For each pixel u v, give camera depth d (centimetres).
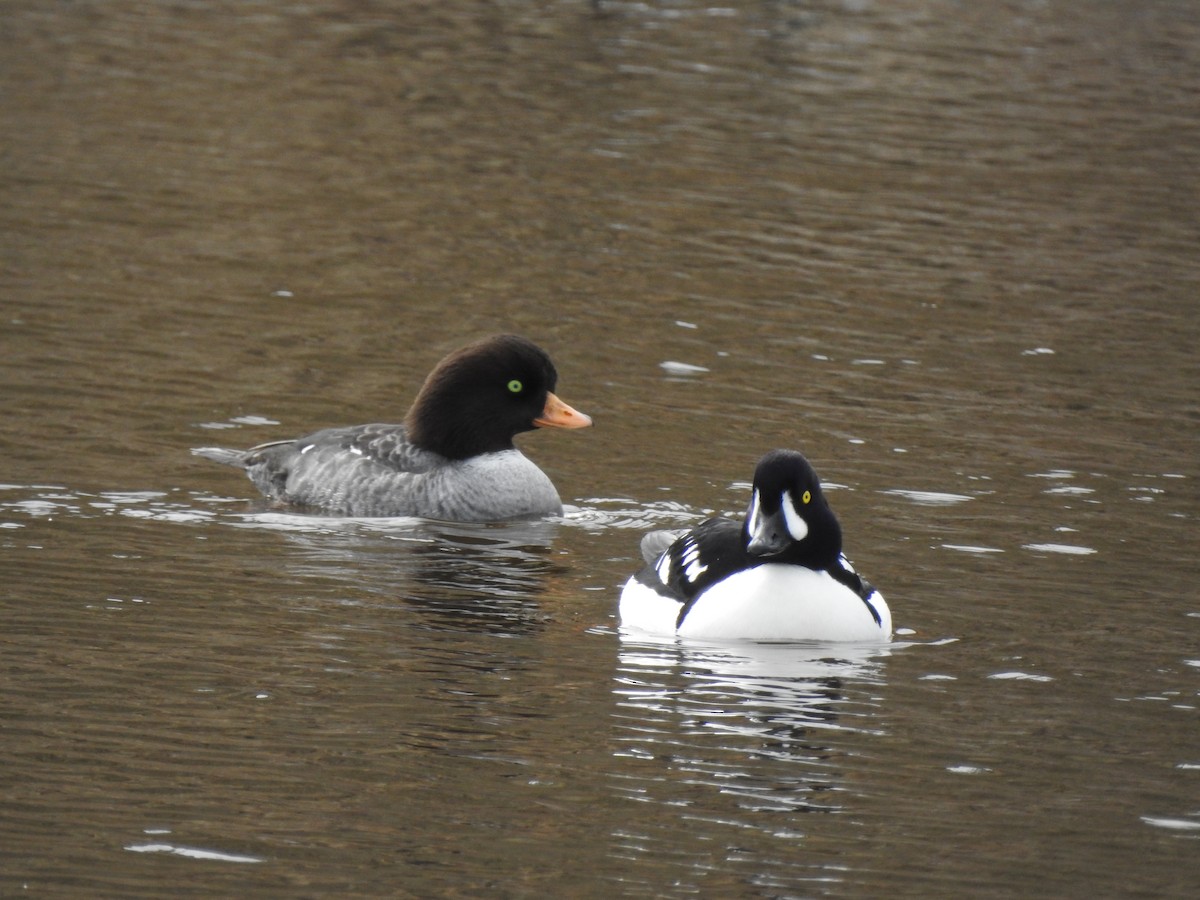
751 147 3028
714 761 1015
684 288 2255
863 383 1912
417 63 3634
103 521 1430
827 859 903
